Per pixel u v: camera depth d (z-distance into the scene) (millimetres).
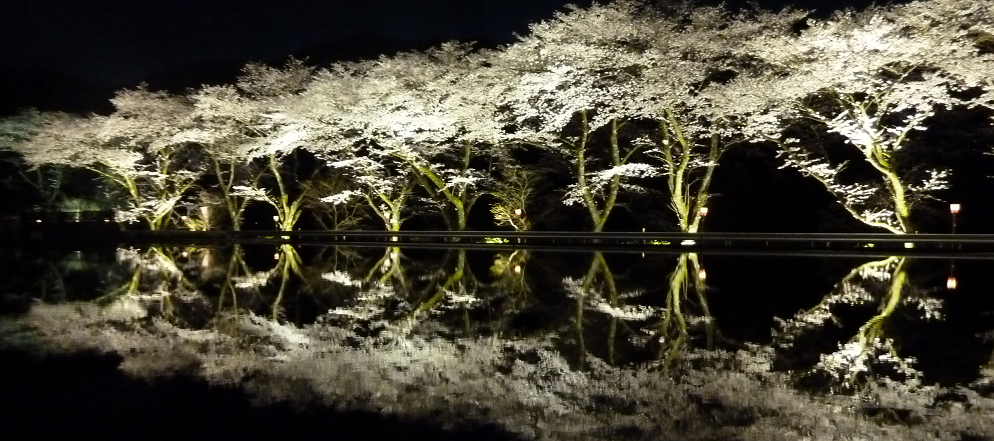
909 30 21219
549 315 12648
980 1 19625
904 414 6918
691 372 8594
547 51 23906
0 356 9820
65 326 12109
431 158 31188
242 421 7020
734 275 17484
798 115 23766
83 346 10492
